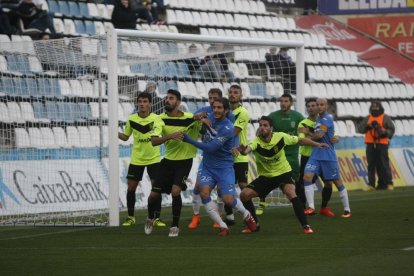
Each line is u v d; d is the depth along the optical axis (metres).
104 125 38.81
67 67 38.25
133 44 41.41
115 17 47.88
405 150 54.72
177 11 58.16
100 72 36.12
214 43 36.41
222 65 45.59
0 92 37.97
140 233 27.94
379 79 66.25
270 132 27.06
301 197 35.22
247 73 48.91
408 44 70.19
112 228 29.73
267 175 27.61
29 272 19.94
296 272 19.31
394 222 30.25
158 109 38.75
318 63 63.34
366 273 19.00
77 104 38.84
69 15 50.81
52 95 38.75
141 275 19.31
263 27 64.06
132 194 30.98
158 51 42.59
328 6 71.62
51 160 35.41
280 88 46.16
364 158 52.12
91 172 36.22
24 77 38.62
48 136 38.31
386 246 23.61
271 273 19.23
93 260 21.72
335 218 32.19
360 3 71.00
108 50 30.73
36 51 35.34
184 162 27.03
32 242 25.75
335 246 23.77
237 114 30.84
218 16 61.16
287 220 31.75
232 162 27.14
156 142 25.97
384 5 70.75
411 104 66.00
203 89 45.25
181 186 26.89
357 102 62.00
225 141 26.22
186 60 44.53
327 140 32.75
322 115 32.88
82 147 36.38
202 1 61.62
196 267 20.34
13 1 46.00
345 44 69.56
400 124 63.69
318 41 66.62
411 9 70.19
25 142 37.72
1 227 30.78
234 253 22.67
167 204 39.69
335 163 32.78
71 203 35.16
